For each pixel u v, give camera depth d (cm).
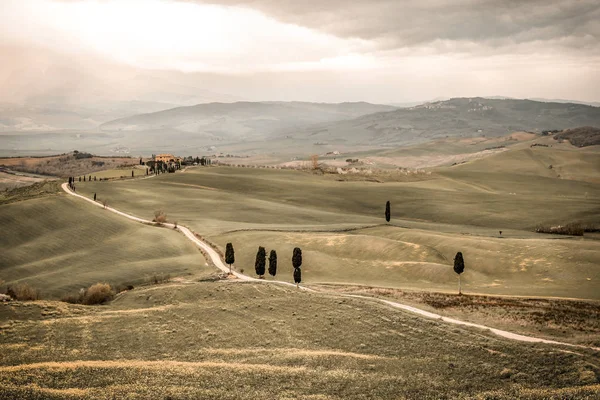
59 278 9069
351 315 5297
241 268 9444
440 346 4231
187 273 8844
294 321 5275
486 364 3766
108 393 3106
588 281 7838
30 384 3253
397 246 10106
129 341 4788
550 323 4875
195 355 4300
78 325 5256
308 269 9319
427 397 3184
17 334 4903
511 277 8519
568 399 2983
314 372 3622
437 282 8256
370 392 3262
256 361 4025
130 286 7994
